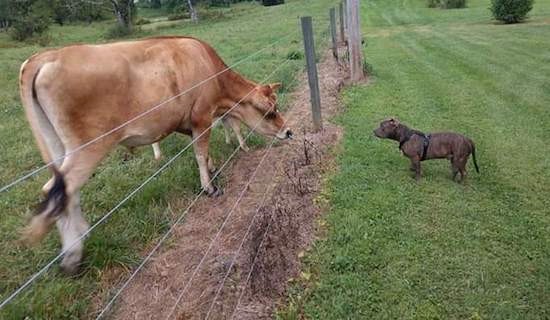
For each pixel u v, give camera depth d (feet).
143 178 17.29
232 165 19.16
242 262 12.34
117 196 15.78
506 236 13.05
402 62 36.91
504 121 21.85
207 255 12.96
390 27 63.41
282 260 11.83
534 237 12.96
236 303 10.99
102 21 149.48
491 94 26.27
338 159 18.49
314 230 13.70
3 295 11.25
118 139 13.33
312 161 18.26
